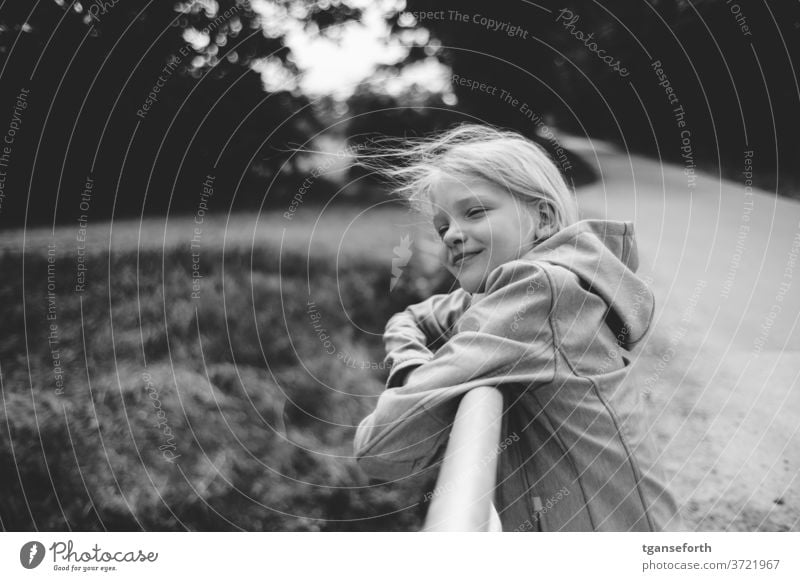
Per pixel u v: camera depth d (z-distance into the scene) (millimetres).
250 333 2617
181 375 2182
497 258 1045
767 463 2238
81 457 1792
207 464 1979
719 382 2666
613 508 955
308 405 2566
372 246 3553
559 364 944
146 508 1785
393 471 905
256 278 2881
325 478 2227
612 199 4465
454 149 1080
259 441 2205
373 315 3311
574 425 950
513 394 993
